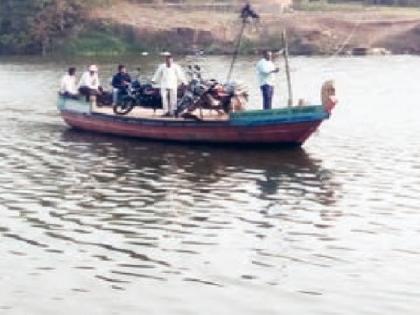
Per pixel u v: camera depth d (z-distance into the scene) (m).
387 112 41.94
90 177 27.28
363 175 27.62
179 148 32.34
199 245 20.34
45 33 81.56
